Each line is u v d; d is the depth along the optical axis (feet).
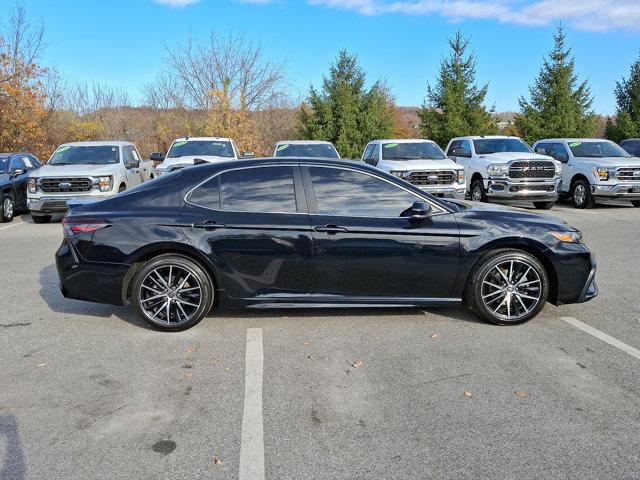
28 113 79.71
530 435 10.68
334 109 108.47
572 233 17.03
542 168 43.83
